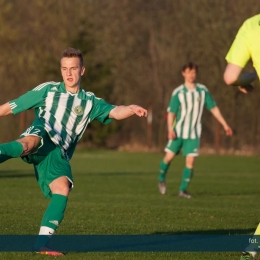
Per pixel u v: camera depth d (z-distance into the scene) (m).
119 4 124.69
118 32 124.00
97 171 68.75
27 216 29.41
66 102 20.86
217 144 104.25
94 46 118.00
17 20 131.38
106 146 118.44
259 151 102.94
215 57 106.12
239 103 104.12
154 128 114.12
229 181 57.81
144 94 116.38
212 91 106.25
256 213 32.34
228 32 104.94
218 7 106.50
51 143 20.47
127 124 116.06
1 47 129.75
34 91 20.91
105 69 117.06
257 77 18.20
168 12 118.12
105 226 26.61
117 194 44.31
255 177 62.72
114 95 119.00
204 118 106.69
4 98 125.12
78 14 127.50
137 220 28.81
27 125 114.25
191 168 43.59
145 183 54.22
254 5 103.12
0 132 112.31
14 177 58.16
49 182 20.11
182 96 43.12
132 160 89.38
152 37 116.50
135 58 120.81
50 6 128.75
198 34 109.12
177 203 37.97
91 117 21.23
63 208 19.69
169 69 113.56
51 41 127.81
